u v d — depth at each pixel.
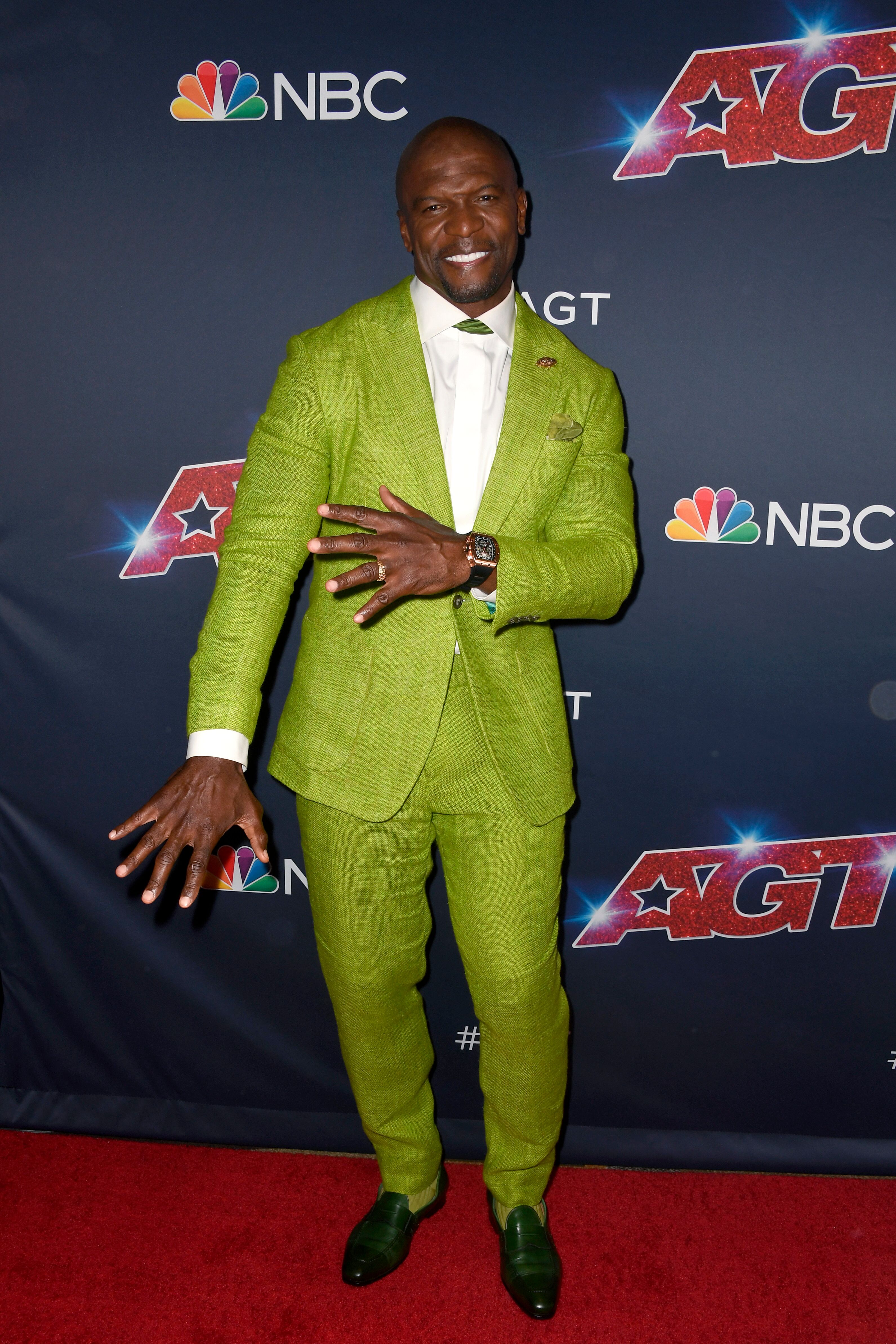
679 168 1.56
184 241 1.61
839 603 1.66
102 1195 1.66
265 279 1.61
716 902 1.77
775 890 1.76
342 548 1.02
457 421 1.29
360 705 1.30
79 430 1.67
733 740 1.72
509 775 1.31
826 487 1.63
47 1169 1.73
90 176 1.60
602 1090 1.84
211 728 1.16
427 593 1.09
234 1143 1.82
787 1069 1.82
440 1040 1.84
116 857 1.79
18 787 1.78
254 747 1.76
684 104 1.54
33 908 1.81
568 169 1.56
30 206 1.61
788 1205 1.69
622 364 1.61
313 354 1.26
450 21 1.54
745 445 1.62
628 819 1.76
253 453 1.28
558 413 1.30
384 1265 1.49
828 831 1.73
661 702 1.72
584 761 1.74
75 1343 1.36
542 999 1.40
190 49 1.56
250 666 1.20
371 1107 1.51
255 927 1.82
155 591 1.72
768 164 1.55
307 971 1.83
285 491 1.25
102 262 1.62
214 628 1.21
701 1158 1.80
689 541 1.66
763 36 1.52
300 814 1.40
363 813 1.30
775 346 1.59
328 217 1.59
